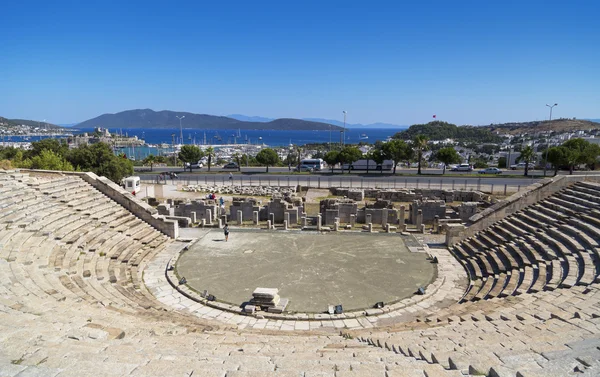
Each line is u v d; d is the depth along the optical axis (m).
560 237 23.56
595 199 26.64
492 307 17.27
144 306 19.09
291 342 14.15
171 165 106.94
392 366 9.13
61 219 26.62
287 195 50.38
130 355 9.92
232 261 26.88
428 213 39.06
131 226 30.83
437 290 22.41
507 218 29.88
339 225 36.91
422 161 105.88
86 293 18.52
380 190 52.75
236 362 9.66
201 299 21.14
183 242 31.33
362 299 21.20
